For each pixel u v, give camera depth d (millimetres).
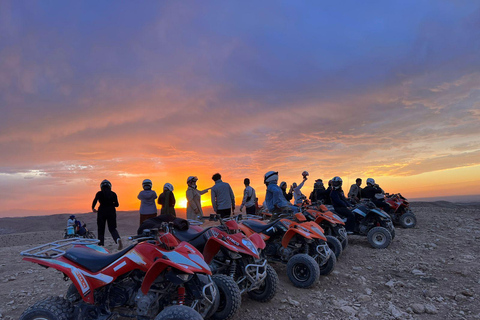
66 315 3385
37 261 3543
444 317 4504
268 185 6992
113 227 9148
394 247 8867
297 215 6191
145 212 9000
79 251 3838
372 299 5227
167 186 8516
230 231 4762
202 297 3576
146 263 3438
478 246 8484
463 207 18703
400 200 12328
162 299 3562
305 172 10750
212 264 4840
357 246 9328
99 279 3479
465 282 5836
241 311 4762
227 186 8625
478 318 4430
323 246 6215
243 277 4691
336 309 4824
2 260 8555
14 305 5082
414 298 5230
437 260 7336
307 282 5645
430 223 12859
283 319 4523
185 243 3705
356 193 11680
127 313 3561
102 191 8969
